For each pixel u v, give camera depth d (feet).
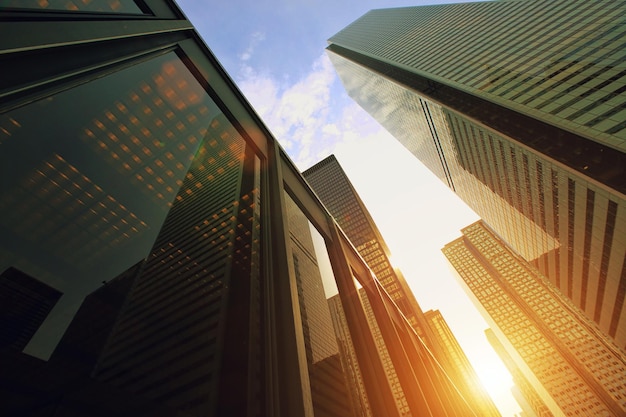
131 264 35.86
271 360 25.41
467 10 374.22
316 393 71.05
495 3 342.03
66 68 20.15
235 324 43.91
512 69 257.14
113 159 36.42
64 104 27.50
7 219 22.71
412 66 366.63
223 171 90.02
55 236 26.81
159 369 45.19
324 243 71.20
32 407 20.44
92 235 31.71
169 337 50.65
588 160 195.83
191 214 79.05
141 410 31.42
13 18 16.99
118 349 45.88
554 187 233.14
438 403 85.92
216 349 43.57
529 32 276.62
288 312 28.78
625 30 212.23
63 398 22.93
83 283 28.73
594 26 232.32
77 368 25.30
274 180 46.73
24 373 20.98
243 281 47.67
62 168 28.43
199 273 59.11
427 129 409.90
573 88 209.77
